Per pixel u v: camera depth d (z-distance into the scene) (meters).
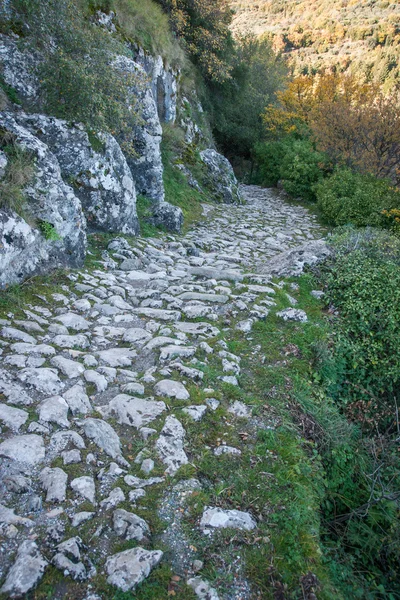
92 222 8.10
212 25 20.27
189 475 3.28
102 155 8.01
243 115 25.39
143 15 14.40
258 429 3.92
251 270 8.26
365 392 5.73
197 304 6.10
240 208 15.80
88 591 2.44
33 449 3.23
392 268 7.21
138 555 2.62
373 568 3.78
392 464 4.64
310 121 23.00
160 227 10.37
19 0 7.65
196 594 2.53
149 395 4.10
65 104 7.63
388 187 14.08
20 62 7.59
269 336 5.56
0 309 4.95
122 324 5.43
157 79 14.68
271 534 2.96
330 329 6.15
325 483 3.80
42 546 2.60
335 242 8.40
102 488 3.08
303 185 18.25
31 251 5.80
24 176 5.71
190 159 15.67
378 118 16.11
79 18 8.59
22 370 4.01
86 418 3.69
